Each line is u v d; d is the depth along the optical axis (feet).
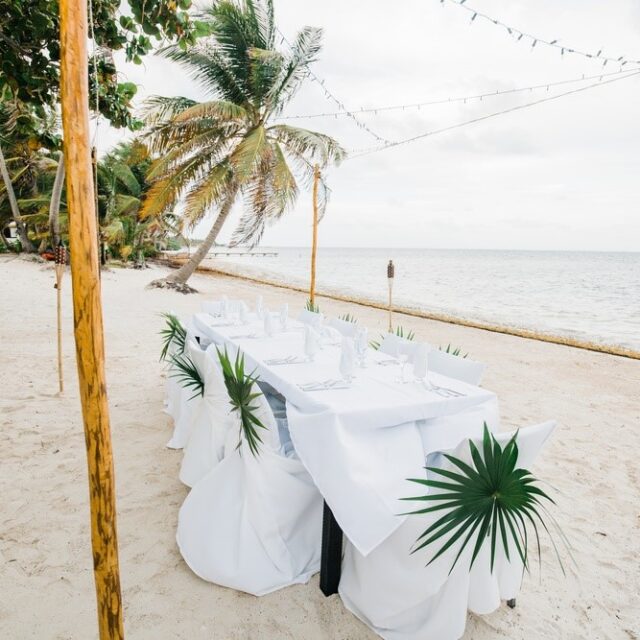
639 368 22.48
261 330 14.02
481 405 8.13
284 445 8.36
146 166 69.10
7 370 16.48
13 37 8.27
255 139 38.14
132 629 5.86
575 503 9.70
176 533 7.80
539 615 6.54
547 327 37.60
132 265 72.38
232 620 6.10
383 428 7.09
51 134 9.74
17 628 5.79
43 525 7.91
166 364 18.60
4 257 59.82
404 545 5.72
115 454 10.69
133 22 8.62
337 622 6.17
